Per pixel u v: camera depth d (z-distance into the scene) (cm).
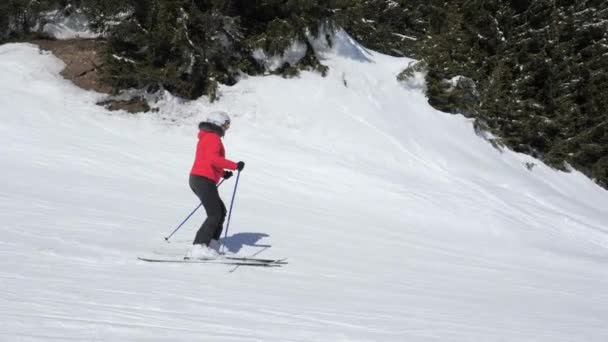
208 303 416
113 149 1321
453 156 1645
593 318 559
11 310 323
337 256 745
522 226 1251
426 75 1873
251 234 817
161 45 1599
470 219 1230
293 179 1310
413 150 1597
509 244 1106
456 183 1483
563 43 2281
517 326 468
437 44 1970
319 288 539
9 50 1677
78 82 1595
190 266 573
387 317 444
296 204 1140
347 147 1539
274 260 654
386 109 1716
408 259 809
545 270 896
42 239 593
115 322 325
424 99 1856
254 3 1755
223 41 1716
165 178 1180
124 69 1570
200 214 894
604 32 2447
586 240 1270
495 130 1925
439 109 1895
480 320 477
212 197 633
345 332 372
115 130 1458
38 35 1834
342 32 1862
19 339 265
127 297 404
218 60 1694
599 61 2361
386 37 2128
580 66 2338
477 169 1638
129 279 474
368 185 1323
